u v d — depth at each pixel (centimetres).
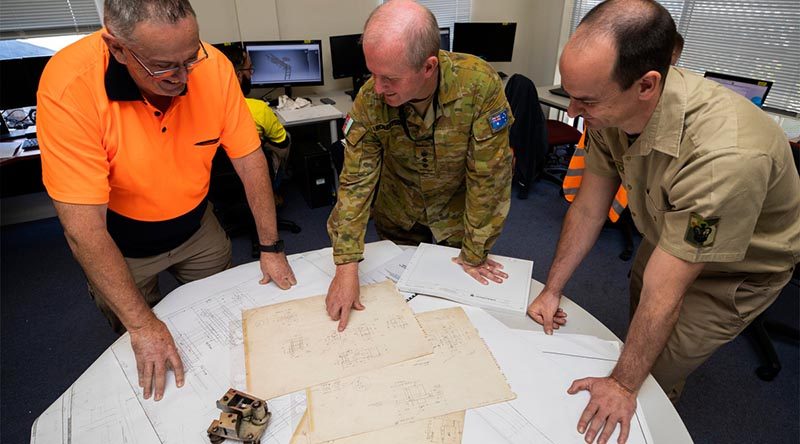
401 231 167
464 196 147
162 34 84
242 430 77
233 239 291
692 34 325
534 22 436
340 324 100
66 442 78
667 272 84
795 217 103
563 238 119
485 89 110
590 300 232
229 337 99
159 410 83
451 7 403
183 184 124
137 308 96
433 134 119
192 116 116
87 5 299
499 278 117
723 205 77
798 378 184
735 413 170
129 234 126
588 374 89
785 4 268
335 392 85
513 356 93
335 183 330
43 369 195
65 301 236
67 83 94
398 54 88
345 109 318
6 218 313
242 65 296
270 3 329
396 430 78
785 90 280
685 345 118
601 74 74
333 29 360
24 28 290
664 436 79
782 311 207
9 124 281
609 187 116
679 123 85
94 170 97
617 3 75
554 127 357
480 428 78
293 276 119
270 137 257
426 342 96
